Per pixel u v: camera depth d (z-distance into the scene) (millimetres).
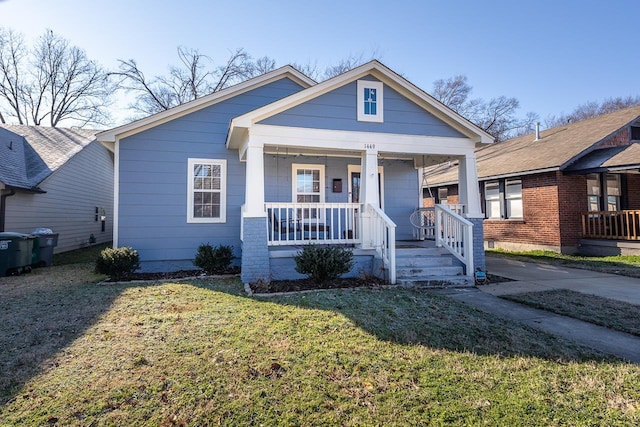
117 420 2338
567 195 12047
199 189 9055
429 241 10102
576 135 14125
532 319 4633
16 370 3045
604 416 2393
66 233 14203
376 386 2775
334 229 10000
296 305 5059
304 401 2562
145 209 8680
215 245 9031
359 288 6289
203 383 2799
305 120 7324
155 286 6664
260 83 9688
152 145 8789
